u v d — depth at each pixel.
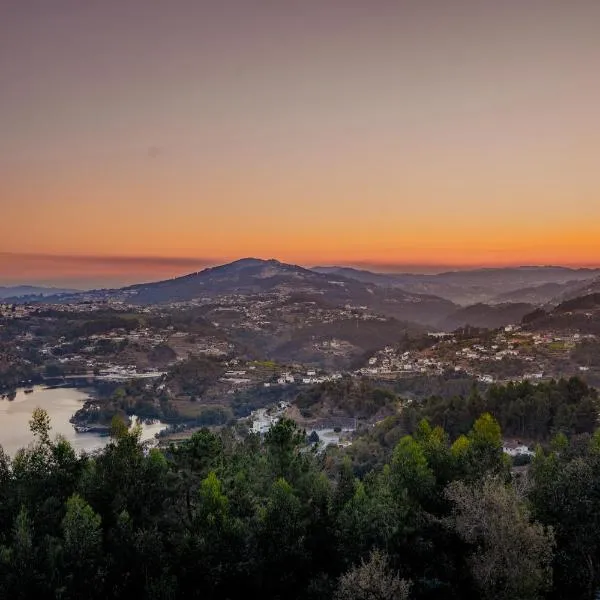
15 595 31.31
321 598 33.97
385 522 36.53
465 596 35.53
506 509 32.09
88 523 34.00
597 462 38.41
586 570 34.41
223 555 35.94
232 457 51.84
